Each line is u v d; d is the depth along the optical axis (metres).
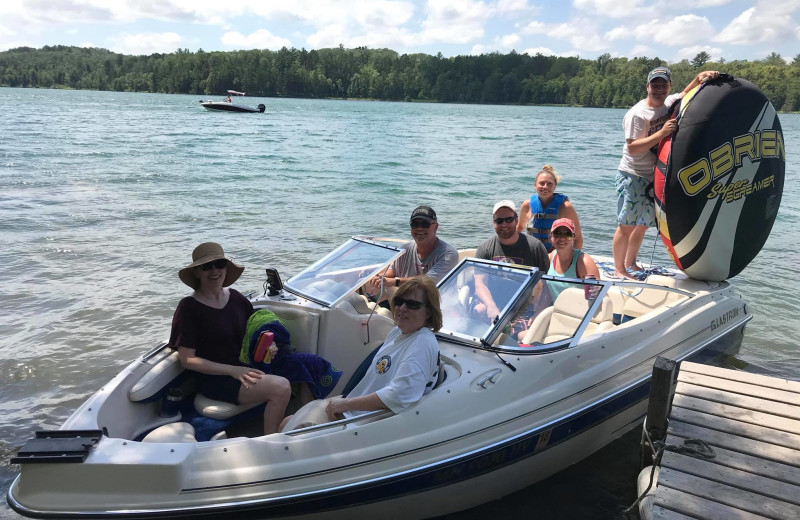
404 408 3.38
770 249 10.53
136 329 6.64
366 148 28.70
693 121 5.40
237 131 38.34
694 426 3.84
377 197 15.20
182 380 3.94
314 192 15.78
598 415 4.19
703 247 5.66
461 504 3.73
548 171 6.36
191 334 3.80
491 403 3.65
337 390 4.34
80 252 9.45
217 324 3.85
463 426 3.50
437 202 14.66
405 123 51.97
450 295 4.46
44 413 4.95
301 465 3.12
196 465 3.01
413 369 3.38
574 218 6.41
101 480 2.94
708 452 3.57
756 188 5.65
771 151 5.69
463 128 46.81
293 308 4.32
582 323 4.27
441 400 3.49
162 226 11.34
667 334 4.86
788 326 7.04
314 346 4.28
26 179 16.28
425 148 29.27
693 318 5.19
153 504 2.92
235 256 9.43
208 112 64.06
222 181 17.28
